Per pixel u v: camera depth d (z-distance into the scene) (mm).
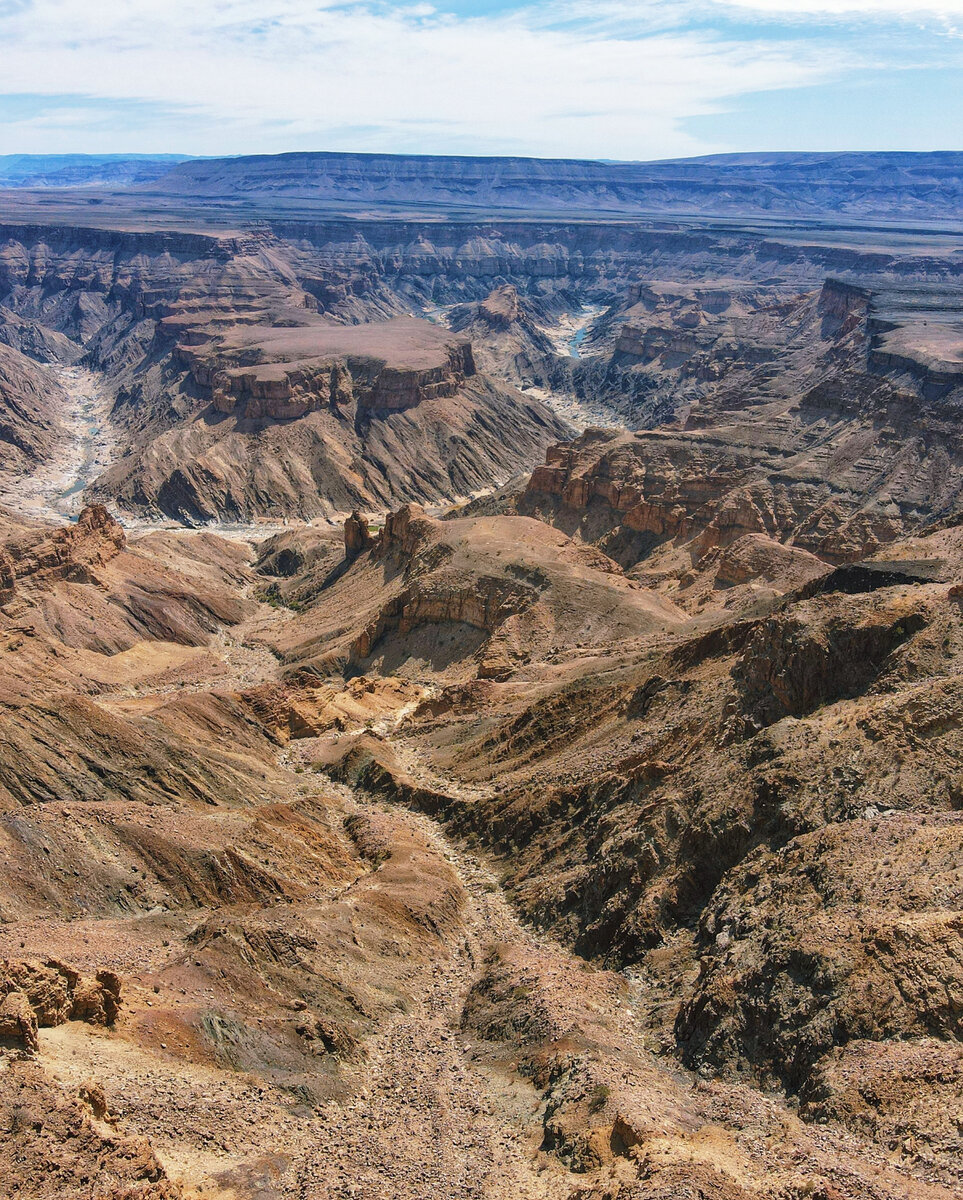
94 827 71500
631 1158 38375
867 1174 35688
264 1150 41125
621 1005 55406
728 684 78125
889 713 61625
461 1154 43062
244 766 96250
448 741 105125
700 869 62406
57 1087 38188
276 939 58531
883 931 45719
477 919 71500
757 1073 45156
